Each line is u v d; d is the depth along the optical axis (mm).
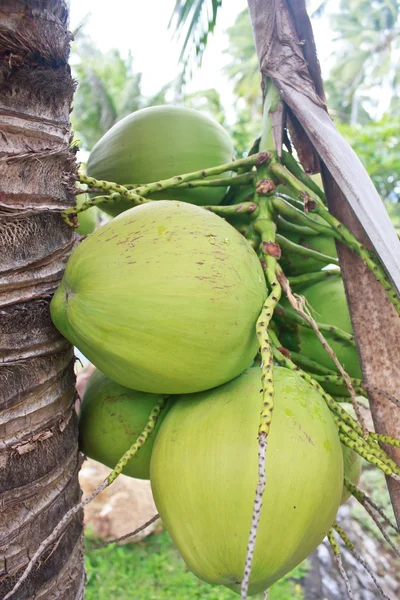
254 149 1846
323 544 6203
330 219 1492
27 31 1299
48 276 1401
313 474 1251
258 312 1390
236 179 1706
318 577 5562
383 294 1439
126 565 5406
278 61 1638
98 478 5977
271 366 1226
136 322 1262
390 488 1364
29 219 1351
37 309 1364
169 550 5664
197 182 1689
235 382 1404
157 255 1287
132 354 1289
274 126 1669
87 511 5738
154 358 1284
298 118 1572
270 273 1481
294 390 1367
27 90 1342
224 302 1291
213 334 1278
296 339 1737
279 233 1831
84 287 1304
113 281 1278
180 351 1277
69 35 1434
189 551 1317
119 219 1380
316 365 1662
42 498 1353
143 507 5797
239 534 1238
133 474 1637
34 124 1355
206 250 1319
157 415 1505
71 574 1441
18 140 1331
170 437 1356
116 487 5914
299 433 1272
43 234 1395
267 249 1532
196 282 1273
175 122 1835
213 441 1279
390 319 1422
